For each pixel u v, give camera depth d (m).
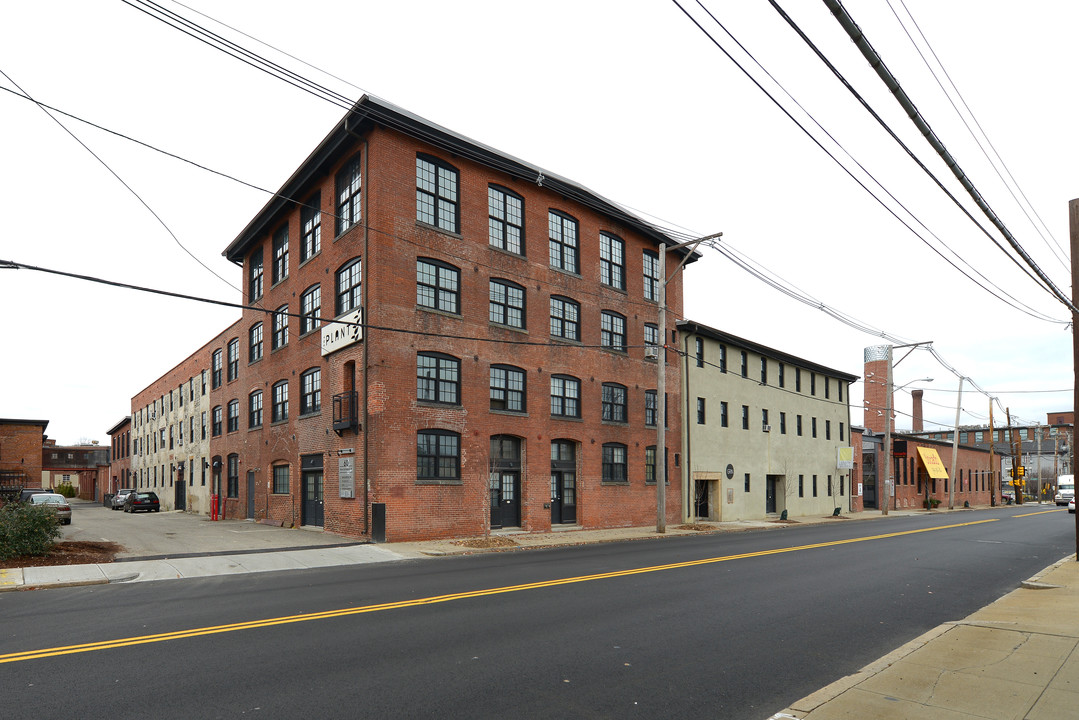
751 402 39.47
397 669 7.57
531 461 26.72
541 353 27.61
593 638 9.03
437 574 15.24
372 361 22.64
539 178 27.45
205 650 8.33
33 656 8.07
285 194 29.05
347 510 23.70
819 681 7.36
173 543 20.98
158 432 52.66
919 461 60.69
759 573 15.13
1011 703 6.36
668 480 32.91
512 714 6.27
